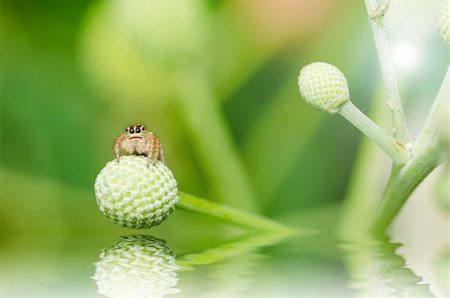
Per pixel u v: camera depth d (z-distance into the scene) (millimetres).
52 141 237
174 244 184
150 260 168
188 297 149
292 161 231
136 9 226
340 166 229
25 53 242
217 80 234
